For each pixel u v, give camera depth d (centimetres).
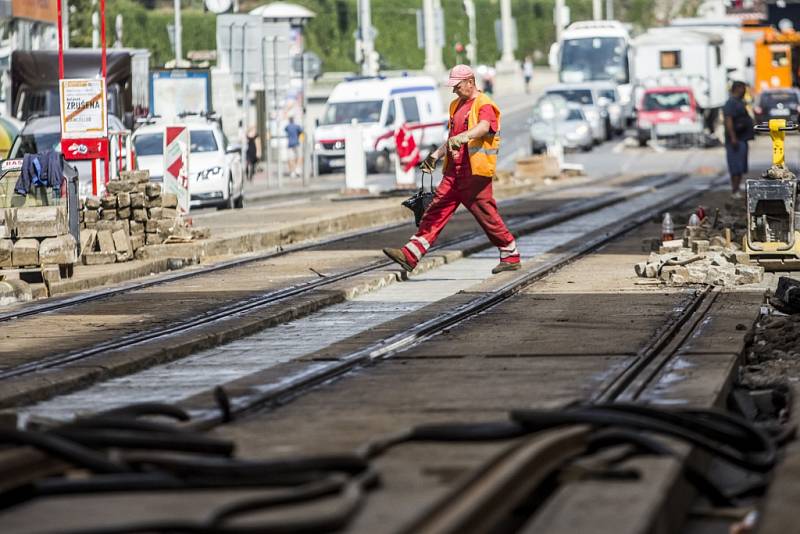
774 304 3666
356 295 4334
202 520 1448
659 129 15788
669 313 3538
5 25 12044
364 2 16550
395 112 13862
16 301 4459
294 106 14862
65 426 1912
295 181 13675
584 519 1541
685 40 17888
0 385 2742
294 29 16000
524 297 3984
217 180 9019
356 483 1599
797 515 1577
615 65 18575
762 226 4519
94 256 5444
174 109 11125
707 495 1878
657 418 1980
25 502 1656
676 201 8106
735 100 7769
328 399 2533
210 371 3028
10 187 5166
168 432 1908
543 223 6844
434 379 2703
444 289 4450
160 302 4200
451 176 4625
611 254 5191
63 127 6394
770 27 18725
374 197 9400
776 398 2633
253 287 4519
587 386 2545
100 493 1681
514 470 1634
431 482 1728
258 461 1728
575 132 15562
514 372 2747
